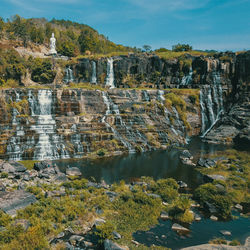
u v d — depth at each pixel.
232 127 70.25
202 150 57.78
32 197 26.06
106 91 67.75
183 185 35.00
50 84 82.25
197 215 26.19
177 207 26.28
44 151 46.91
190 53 106.69
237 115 72.31
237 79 83.12
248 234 23.09
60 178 34.72
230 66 84.56
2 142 44.62
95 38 156.88
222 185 33.31
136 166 44.47
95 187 32.25
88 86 79.31
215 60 86.56
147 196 28.88
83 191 29.83
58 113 59.09
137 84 94.81
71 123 55.06
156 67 97.12
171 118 70.12
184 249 20.30
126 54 101.31
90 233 21.84
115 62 94.62
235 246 20.80
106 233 20.55
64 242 20.22
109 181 36.38
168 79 95.69
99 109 63.91
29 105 57.03
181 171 42.09
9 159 43.94
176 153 54.84
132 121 63.31
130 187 33.25
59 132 52.03
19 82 81.69
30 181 32.62
